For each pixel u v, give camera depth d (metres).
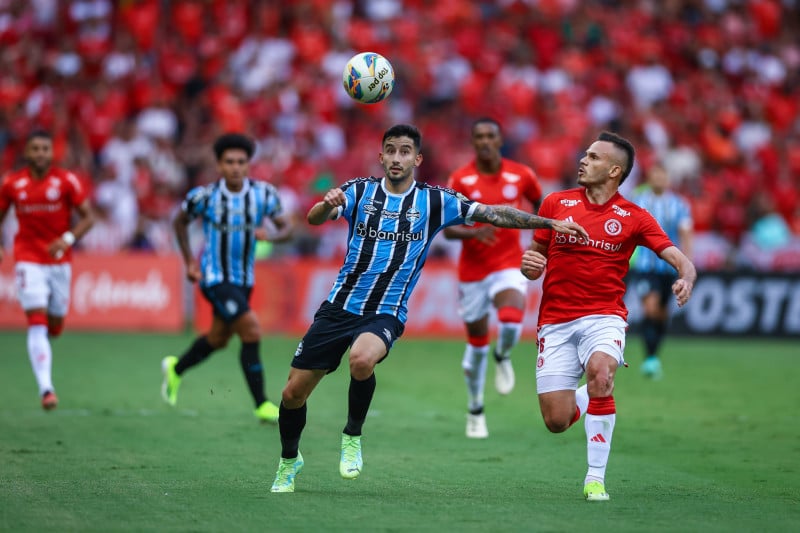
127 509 20.75
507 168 34.62
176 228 34.25
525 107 79.62
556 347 23.03
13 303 61.59
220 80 78.50
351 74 25.14
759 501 22.48
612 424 22.39
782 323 62.47
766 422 35.34
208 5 84.38
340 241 65.88
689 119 82.19
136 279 61.97
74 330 61.56
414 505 21.47
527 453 29.09
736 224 72.62
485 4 88.44
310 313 62.06
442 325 62.00
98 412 35.53
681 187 73.44
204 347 34.78
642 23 89.62
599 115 80.56
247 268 34.00
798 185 79.38
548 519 20.02
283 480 22.94
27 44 82.88
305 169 70.31
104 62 80.12
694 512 21.02
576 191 23.80
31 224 35.53
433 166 74.38
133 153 71.00
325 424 33.81
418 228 23.05
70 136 73.38
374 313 22.92
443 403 39.22
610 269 22.84
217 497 22.09
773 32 92.31
